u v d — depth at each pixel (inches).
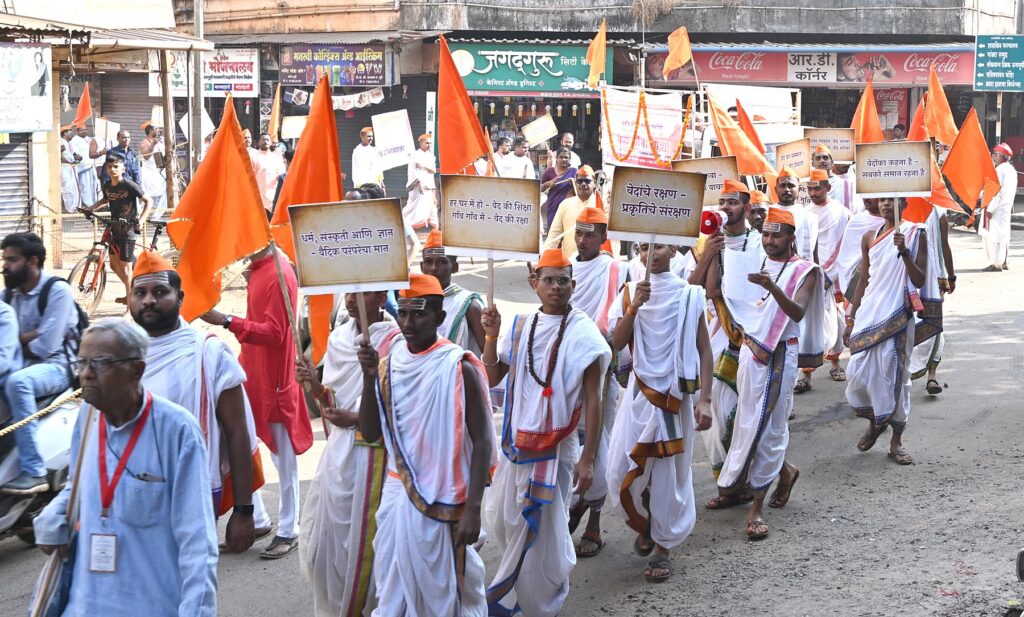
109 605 154.3
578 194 483.2
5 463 263.7
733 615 235.8
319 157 245.3
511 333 232.8
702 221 288.5
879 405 340.5
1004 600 235.1
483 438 193.8
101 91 1115.3
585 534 277.7
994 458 340.8
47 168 672.4
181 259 236.5
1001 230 725.3
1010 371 451.2
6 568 271.3
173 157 693.9
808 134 575.2
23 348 275.7
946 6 1129.4
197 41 674.2
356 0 1072.8
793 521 294.2
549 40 1055.6
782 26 1112.2
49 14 589.3
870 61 1120.8
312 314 251.1
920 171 338.0
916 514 293.9
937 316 372.8
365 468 216.5
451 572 194.2
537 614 229.6
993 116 1206.3
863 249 355.9
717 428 304.7
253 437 232.1
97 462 155.6
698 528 293.0
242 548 212.4
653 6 1088.8
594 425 226.4
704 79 1114.7
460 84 331.3
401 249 191.0
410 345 197.6
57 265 638.5
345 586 218.1
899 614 231.5
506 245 231.6
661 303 257.0
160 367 218.5
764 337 282.8
